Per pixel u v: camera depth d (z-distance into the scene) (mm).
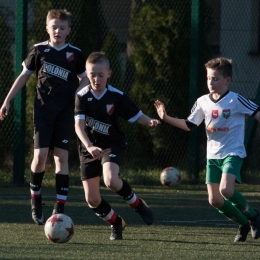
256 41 53875
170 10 41750
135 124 42156
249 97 53781
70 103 24875
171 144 42031
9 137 40281
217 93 21297
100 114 20875
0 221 25297
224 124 21016
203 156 42469
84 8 41844
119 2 50000
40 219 24281
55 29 24484
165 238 21625
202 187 39906
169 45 41906
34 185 24297
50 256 17906
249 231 22062
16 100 39469
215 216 27562
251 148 41906
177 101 42125
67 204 30875
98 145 21109
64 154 24609
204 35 42031
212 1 55438
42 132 24250
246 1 53406
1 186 39312
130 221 25750
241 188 39500
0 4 40625
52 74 24469
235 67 53281
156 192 37062
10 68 40438
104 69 20484
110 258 17672
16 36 39312
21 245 19734
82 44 41875
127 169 41938
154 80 42188
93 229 23438
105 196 34688
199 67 41281
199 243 20719
